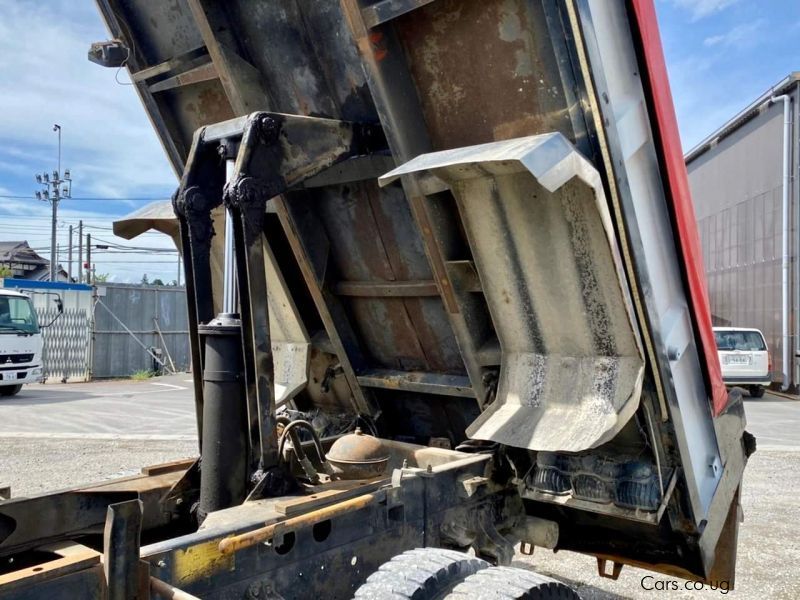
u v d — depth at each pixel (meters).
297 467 2.96
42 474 7.65
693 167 25.39
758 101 19.02
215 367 2.57
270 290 4.02
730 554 3.69
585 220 2.58
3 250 49.53
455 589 2.17
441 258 3.03
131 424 11.59
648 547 3.39
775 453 8.99
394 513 2.58
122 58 3.56
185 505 2.82
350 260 3.69
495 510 3.15
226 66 3.15
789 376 17.41
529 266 2.82
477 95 2.77
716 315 22.67
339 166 3.27
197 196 2.81
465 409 3.69
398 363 3.87
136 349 23.62
